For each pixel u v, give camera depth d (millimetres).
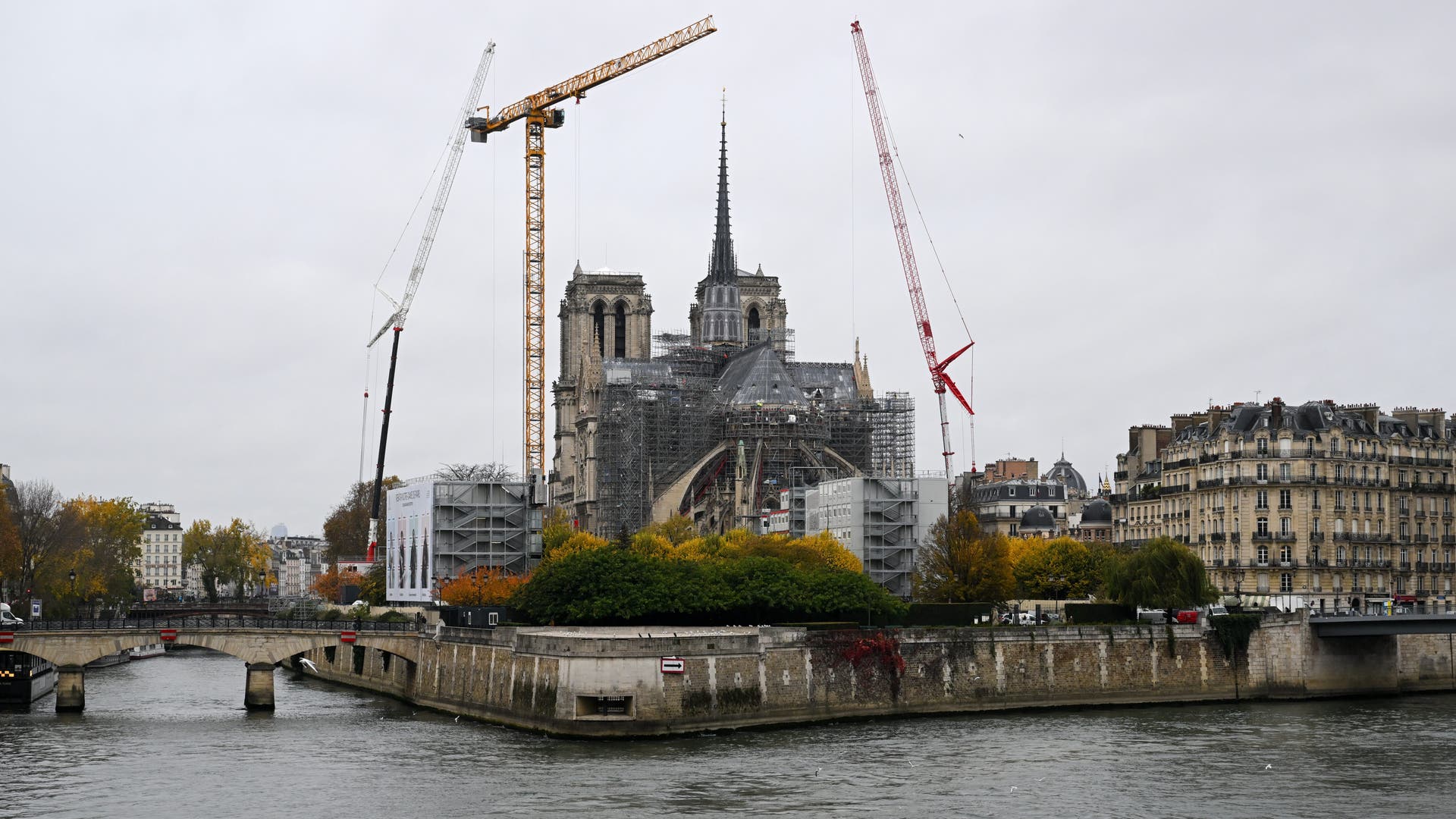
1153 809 132875
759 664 181500
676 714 172750
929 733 175750
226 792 140125
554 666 174500
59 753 162875
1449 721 187125
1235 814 131375
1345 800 137125
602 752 160000
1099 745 166250
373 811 131500
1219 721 187500
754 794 137375
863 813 130125
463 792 138375
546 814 129250
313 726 185625
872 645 191250
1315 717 191500
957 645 197500
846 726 182750
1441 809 133500
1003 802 134875
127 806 134125
